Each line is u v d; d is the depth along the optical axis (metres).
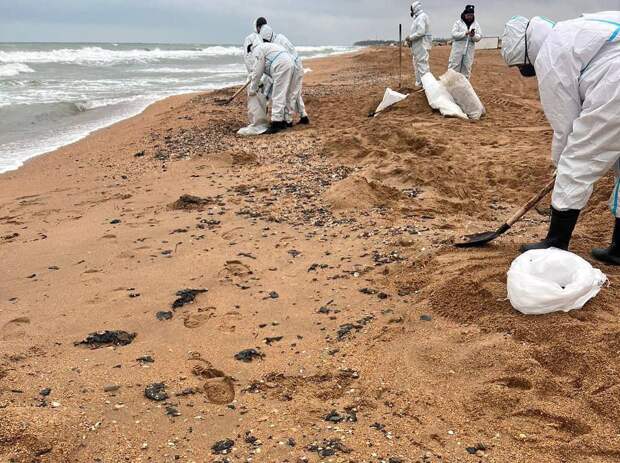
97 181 7.57
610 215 5.19
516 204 6.00
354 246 4.91
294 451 2.54
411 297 3.94
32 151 9.79
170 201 6.46
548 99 4.00
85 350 3.42
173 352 3.39
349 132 9.91
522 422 2.70
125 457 2.50
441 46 47.66
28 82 21.89
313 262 4.63
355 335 3.52
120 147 9.80
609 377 2.91
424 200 6.09
